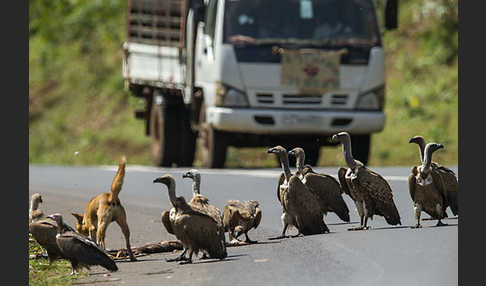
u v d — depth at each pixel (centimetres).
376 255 2705
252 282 2466
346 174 3175
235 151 8575
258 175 5362
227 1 5822
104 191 5003
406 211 3622
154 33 6719
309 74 5781
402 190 4222
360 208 3169
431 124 8738
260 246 3020
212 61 5853
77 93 11806
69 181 5588
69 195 4803
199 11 5800
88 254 2695
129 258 3012
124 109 11050
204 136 6066
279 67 5759
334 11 5881
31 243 3347
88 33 12862
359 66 5850
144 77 6919
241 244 3070
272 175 5356
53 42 13038
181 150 6825
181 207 2800
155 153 6912
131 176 5694
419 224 3141
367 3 5938
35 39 13250
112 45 12481
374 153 8325
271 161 8506
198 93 6141
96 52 12469
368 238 2964
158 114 6825
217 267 2700
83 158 10125
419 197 3114
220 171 5728
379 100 5916
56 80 12275
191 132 6794
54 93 11994
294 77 5766
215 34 5850
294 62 5769
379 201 3127
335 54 5803
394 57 10112
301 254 2802
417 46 10106
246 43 5778
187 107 6606
